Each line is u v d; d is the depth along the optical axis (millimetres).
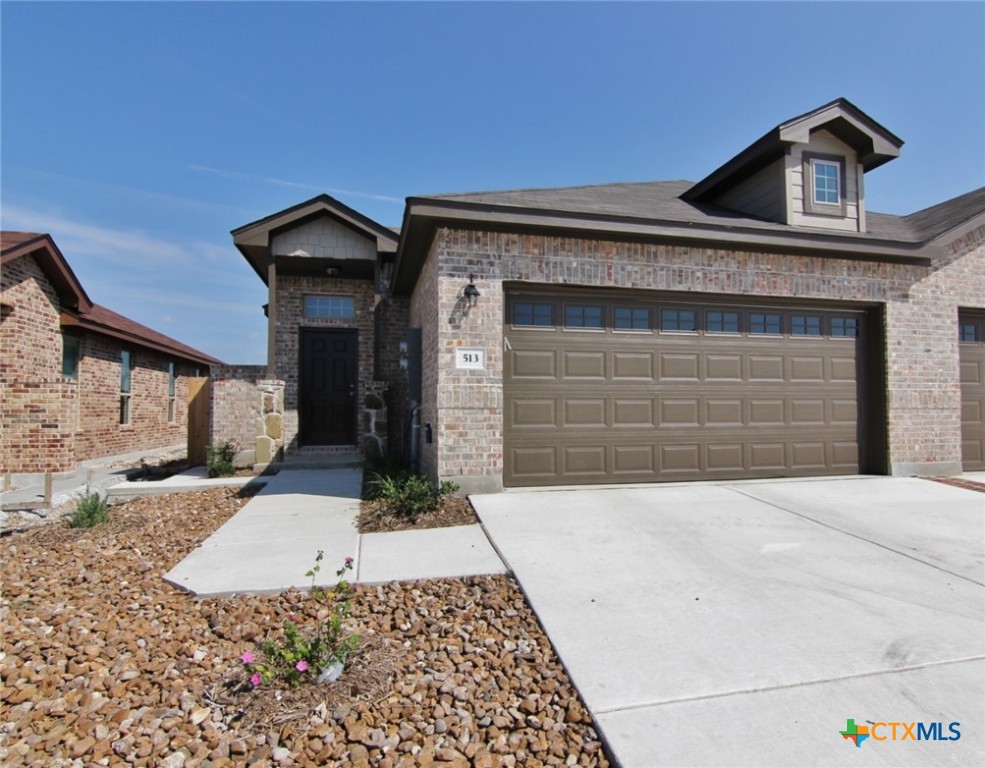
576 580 3738
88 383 10273
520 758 2145
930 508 5629
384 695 2527
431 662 2811
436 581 3793
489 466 6070
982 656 2801
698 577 3797
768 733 2229
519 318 6406
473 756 2148
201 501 6828
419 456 7531
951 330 7656
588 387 6547
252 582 3748
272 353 9102
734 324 7059
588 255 6383
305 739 2234
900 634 3020
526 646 2957
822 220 7461
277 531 4984
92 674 2697
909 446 7391
